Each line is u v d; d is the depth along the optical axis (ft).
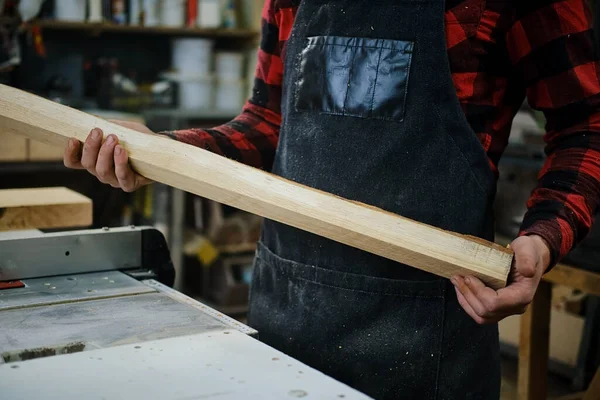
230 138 4.72
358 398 2.56
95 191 11.01
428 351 4.08
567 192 3.73
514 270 3.32
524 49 3.94
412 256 3.36
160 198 11.36
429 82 3.93
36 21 10.87
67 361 2.82
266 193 3.52
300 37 4.32
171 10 11.89
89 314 3.48
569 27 3.84
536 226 3.60
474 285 3.29
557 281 6.77
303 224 3.52
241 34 12.59
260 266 4.63
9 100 4.05
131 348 2.98
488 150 4.09
